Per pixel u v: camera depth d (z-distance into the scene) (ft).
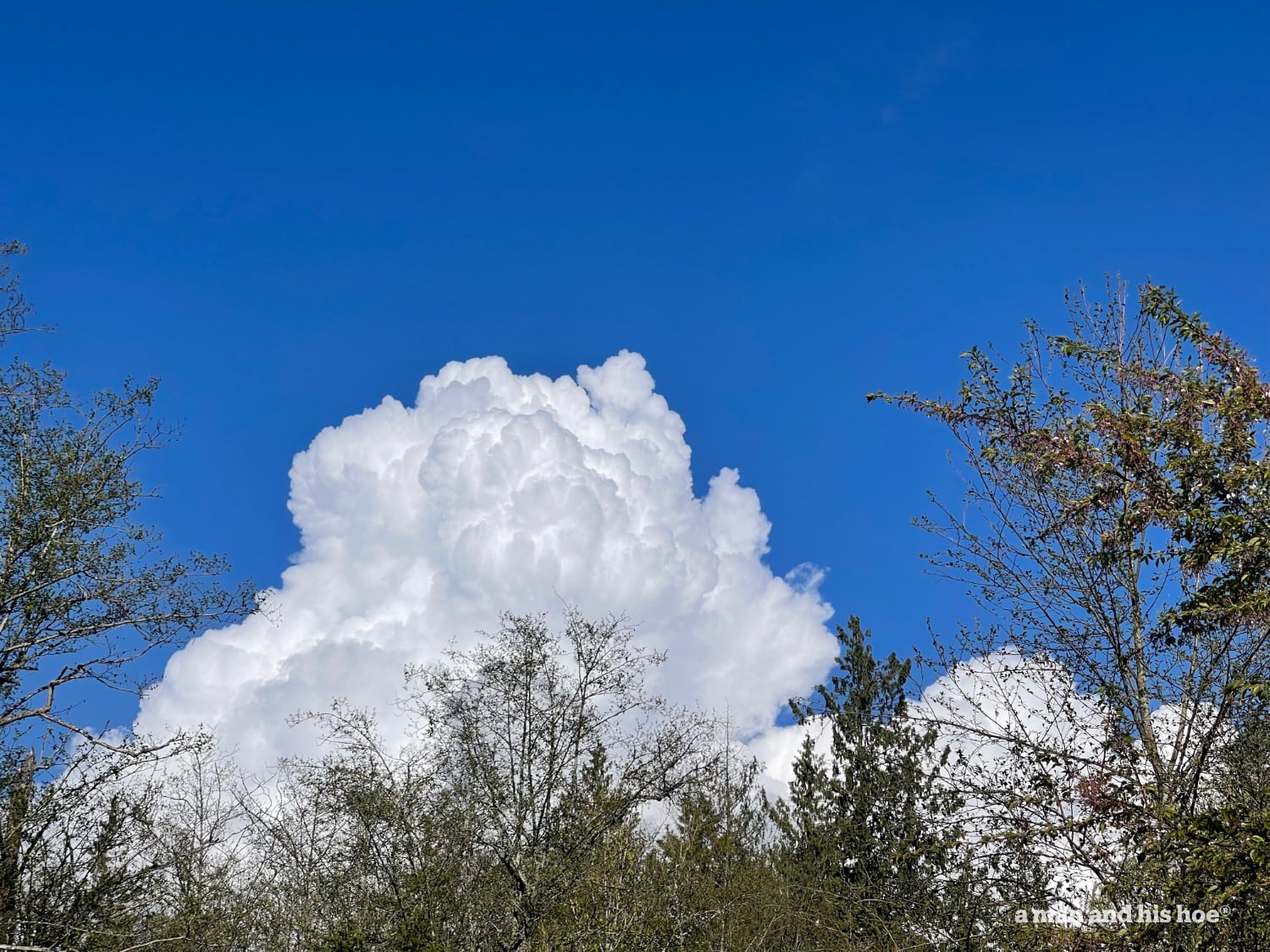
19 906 45.42
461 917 61.82
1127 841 30.78
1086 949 29.14
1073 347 34.27
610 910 59.57
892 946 37.42
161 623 49.85
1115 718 32.58
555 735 67.97
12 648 45.78
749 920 65.51
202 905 61.57
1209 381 30.22
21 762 46.03
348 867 64.03
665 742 67.10
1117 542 29.73
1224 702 30.76
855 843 60.08
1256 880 24.36
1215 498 27.45
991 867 33.37
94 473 50.93
